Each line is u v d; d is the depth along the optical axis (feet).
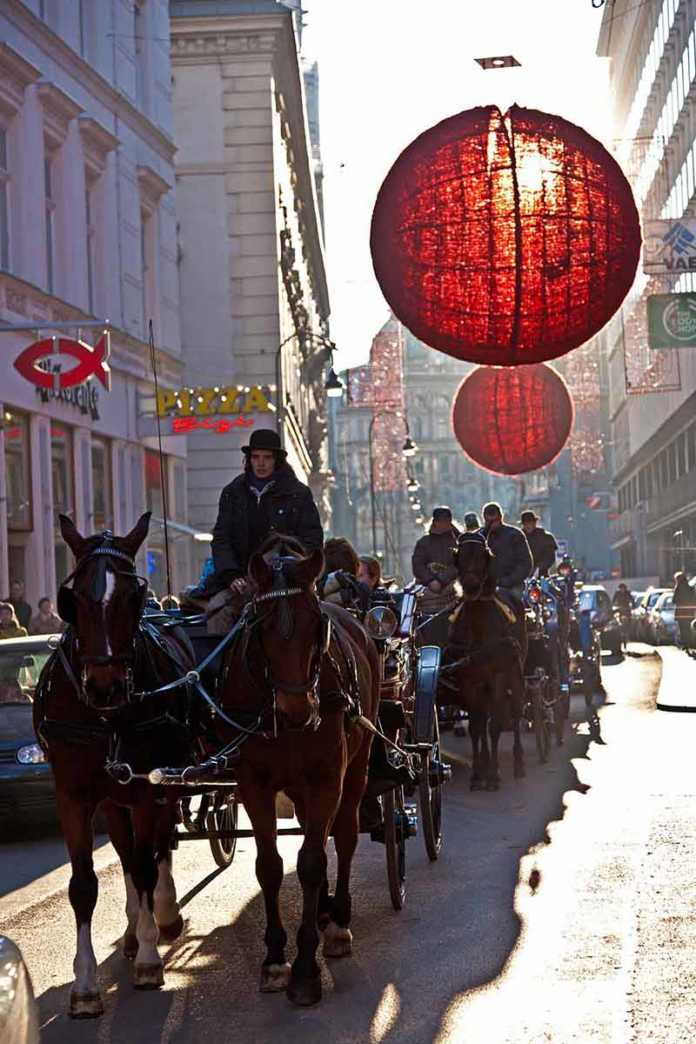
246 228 225.76
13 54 119.14
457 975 35.83
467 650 68.69
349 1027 32.27
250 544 41.96
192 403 153.99
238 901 46.85
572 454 362.74
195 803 70.54
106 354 111.86
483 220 53.62
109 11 150.71
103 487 144.66
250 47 224.94
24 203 123.85
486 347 55.21
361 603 48.34
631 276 55.11
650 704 111.34
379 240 55.47
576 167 53.72
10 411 120.47
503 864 49.65
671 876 45.44
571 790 66.49
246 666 36.35
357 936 40.68
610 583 314.76
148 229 166.30
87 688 35.04
